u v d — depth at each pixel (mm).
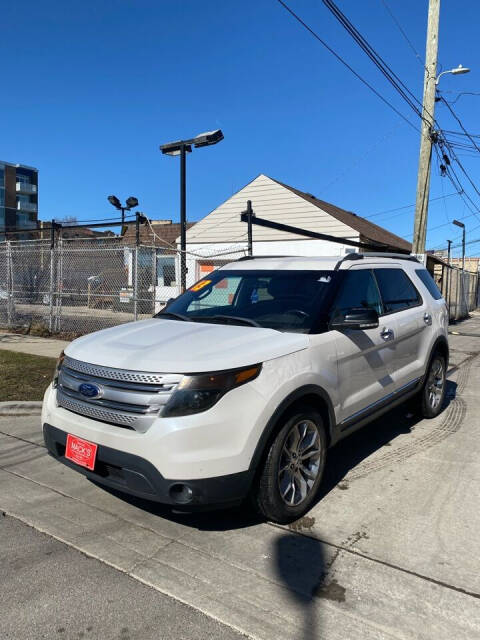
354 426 4215
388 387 4707
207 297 4727
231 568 2969
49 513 3652
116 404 3184
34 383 7301
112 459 3146
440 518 3584
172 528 3445
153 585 2803
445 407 6672
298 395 3424
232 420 3064
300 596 2715
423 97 13391
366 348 4277
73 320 14617
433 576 2904
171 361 3145
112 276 18484
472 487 4102
